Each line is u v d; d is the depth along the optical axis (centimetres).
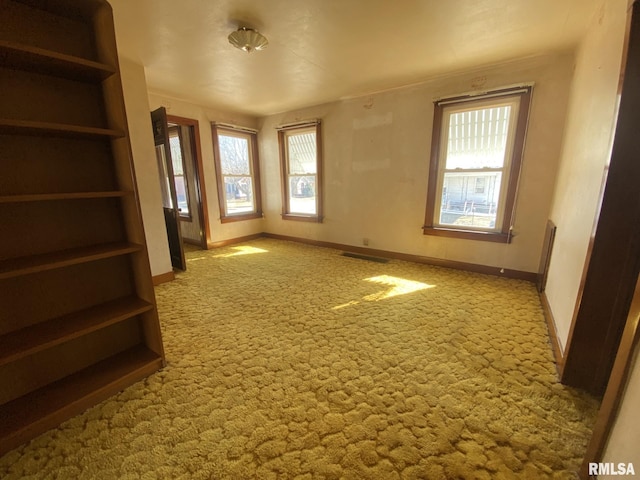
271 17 201
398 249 405
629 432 84
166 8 188
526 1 185
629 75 120
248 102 424
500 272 330
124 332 180
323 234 484
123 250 154
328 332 212
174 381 162
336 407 142
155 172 305
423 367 171
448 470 111
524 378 161
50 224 148
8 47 109
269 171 531
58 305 154
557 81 269
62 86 146
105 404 146
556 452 117
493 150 316
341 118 420
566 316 176
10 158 134
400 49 253
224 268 373
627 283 132
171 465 114
